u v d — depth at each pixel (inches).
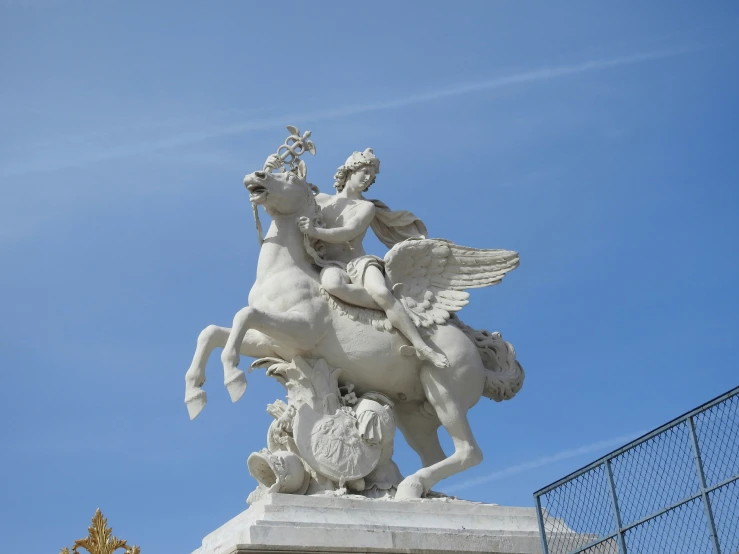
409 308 464.4
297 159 475.8
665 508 396.8
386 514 427.8
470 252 478.3
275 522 410.0
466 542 427.5
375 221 490.0
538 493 437.7
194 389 440.5
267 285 459.2
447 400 456.1
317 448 436.5
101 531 442.0
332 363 455.2
